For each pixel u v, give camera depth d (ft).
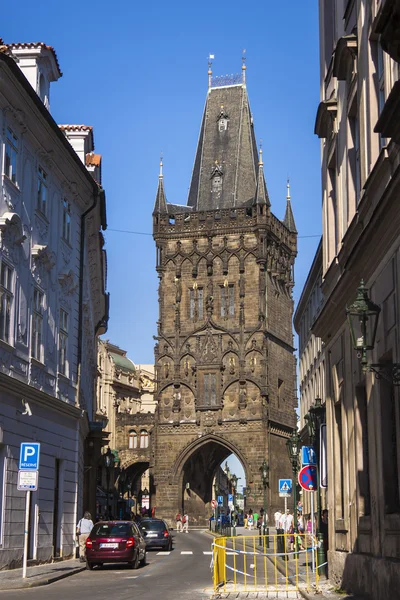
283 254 348.79
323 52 95.14
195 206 352.90
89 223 148.36
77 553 128.26
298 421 349.00
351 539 75.41
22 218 103.40
